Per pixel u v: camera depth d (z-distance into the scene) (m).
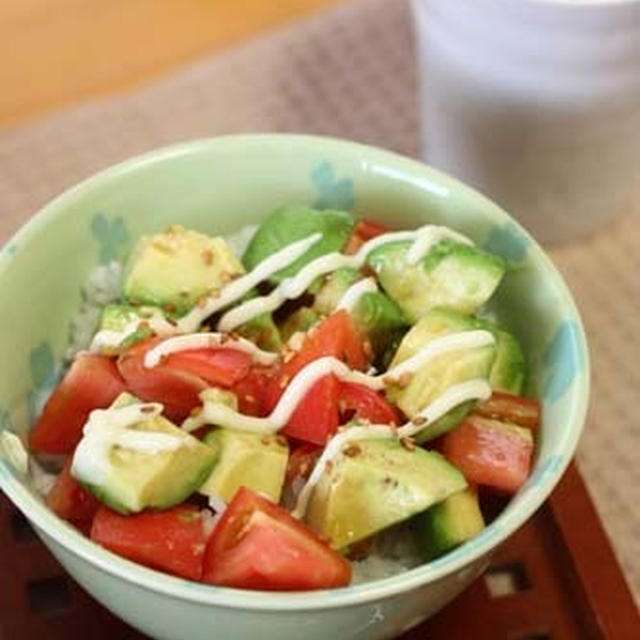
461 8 0.54
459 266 0.47
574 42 0.53
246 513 0.43
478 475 0.45
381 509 0.43
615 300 0.58
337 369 0.45
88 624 0.46
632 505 0.52
